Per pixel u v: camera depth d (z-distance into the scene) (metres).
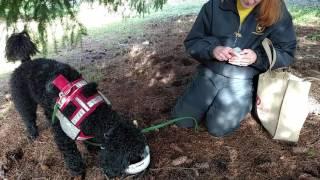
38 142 1.07
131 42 1.86
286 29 0.99
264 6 0.94
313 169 0.93
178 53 1.60
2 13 1.08
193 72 1.42
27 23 1.15
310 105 1.16
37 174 0.96
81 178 0.95
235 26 1.01
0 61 1.68
